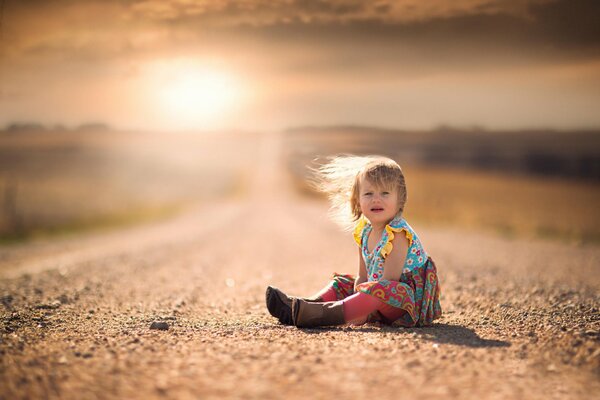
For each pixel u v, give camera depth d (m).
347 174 4.91
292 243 16.56
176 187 72.75
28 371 3.14
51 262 12.09
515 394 2.85
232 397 2.76
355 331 4.37
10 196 25.77
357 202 4.81
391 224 4.60
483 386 2.95
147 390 2.85
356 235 4.88
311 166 5.11
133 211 35.88
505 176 61.34
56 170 61.41
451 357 3.45
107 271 10.01
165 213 36.97
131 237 20.19
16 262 12.72
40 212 28.12
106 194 46.44
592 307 5.61
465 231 21.12
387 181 4.54
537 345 3.76
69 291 7.37
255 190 77.31
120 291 7.50
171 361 3.35
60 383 2.95
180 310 5.93
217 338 4.08
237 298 6.99
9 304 6.09
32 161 66.31
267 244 16.42
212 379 3.01
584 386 3.01
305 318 4.48
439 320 5.04
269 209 42.28
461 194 43.09
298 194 69.25
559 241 17.38
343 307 4.45
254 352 3.56
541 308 5.55
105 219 29.55
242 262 11.92
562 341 3.78
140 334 4.30
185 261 11.99
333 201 5.04
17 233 21.88
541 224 22.91
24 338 4.09
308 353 3.53
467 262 11.02
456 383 2.98
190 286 8.17
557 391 2.92
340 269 10.26
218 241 17.56
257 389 2.85
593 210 30.25
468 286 7.51
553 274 9.47
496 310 5.51
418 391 2.85
